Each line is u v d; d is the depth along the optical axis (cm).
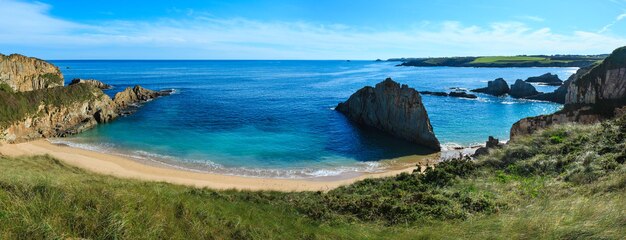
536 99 8956
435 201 1652
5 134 4675
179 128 5719
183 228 1077
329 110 7388
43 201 955
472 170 2202
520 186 1692
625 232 888
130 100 8331
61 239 783
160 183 2761
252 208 1767
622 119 2330
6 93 5116
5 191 984
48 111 5538
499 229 1116
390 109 5322
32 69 7662
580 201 1162
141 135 5247
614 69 3822
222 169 3778
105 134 5309
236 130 5594
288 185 3266
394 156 4300
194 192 2186
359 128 5738
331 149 4584
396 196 1877
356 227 1476
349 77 17588
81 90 6406
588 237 902
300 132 5475
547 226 1010
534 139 2436
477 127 5781
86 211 955
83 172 3077
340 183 3338
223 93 10531
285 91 11150
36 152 4138
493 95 10012
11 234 754
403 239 1236
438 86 12425
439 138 5134
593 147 1959
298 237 1295
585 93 4072
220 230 1166
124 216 949
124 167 3694
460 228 1236
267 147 4644
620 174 1401
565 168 1794
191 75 19238
